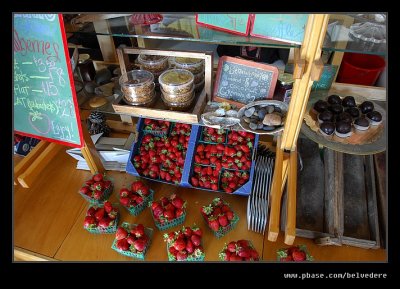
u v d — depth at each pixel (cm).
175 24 117
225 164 145
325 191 140
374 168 141
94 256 133
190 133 151
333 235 125
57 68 122
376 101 145
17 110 138
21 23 115
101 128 170
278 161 129
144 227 140
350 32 106
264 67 129
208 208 135
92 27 123
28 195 155
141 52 131
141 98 132
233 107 136
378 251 125
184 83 124
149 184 156
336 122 124
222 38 110
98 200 147
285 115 127
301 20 100
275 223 110
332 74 140
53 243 138
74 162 169
